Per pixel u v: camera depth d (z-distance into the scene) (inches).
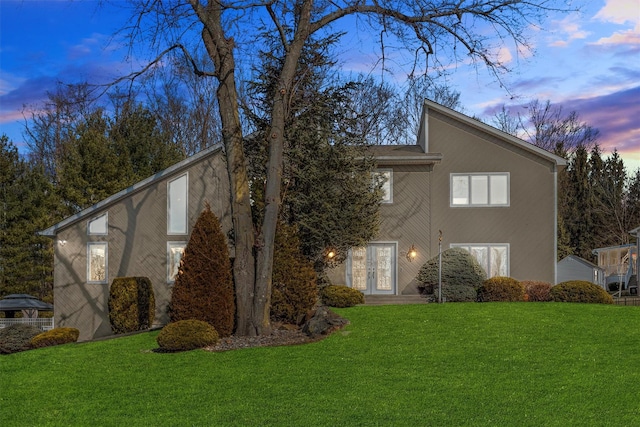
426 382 424.2
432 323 621.3
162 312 940.6
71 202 1302.9
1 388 447.5
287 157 778.8
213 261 601.6
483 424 339.0
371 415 356.8
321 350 523.5
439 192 974.4
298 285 671.8
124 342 606.5
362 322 638.5
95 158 1291.8
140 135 1437.0
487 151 973.8
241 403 386.3
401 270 967.0
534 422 341.4
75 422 363.6
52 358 540.1
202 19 581.9
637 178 2166.6
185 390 420.5
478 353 502.6
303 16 616.1
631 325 606.5
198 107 1258.6
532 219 964.6
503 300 828.0
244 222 613.3
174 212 950.4
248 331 600.7
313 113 794.8
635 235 1403.8
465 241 968.9
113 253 947.3
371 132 1501.0
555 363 469.4
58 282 948.0
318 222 786.8
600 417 348.2
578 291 801.6
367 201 852.0
